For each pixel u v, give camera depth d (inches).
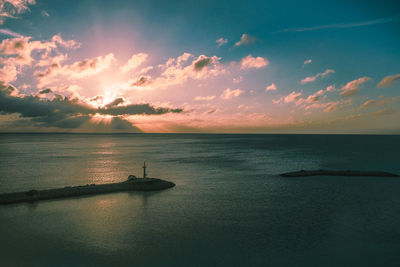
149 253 800.9
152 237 922.1
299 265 740.0
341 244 876.0
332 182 1966.0
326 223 1080.2
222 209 1272.1
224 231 986.7
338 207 1311.5
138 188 1663.4
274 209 1275.8
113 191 1599.4
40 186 1784.0
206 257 781.3
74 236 923.4
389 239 919.7
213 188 1749.5
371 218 1145.4
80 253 796.0
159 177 2172.7
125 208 1274.6
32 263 732.7
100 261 748.0
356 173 2256.4
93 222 1071.0
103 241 883.4
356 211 1245.1
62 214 1168.2
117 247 839.1
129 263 739.4
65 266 718.5
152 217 1142.3
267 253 808.9
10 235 928.3
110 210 1239.5
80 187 1603.1
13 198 1359.5
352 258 781.3
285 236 943.0
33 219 1097.4
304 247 854.5
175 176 2231.8
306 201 1429.6
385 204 1373.0
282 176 2218.3
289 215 1185.4
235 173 2395.4
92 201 1392.7
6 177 2114.9
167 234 951.0
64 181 1963.6
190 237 926.4
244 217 1152.2
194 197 1504.7
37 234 938.7
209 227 1027.3
